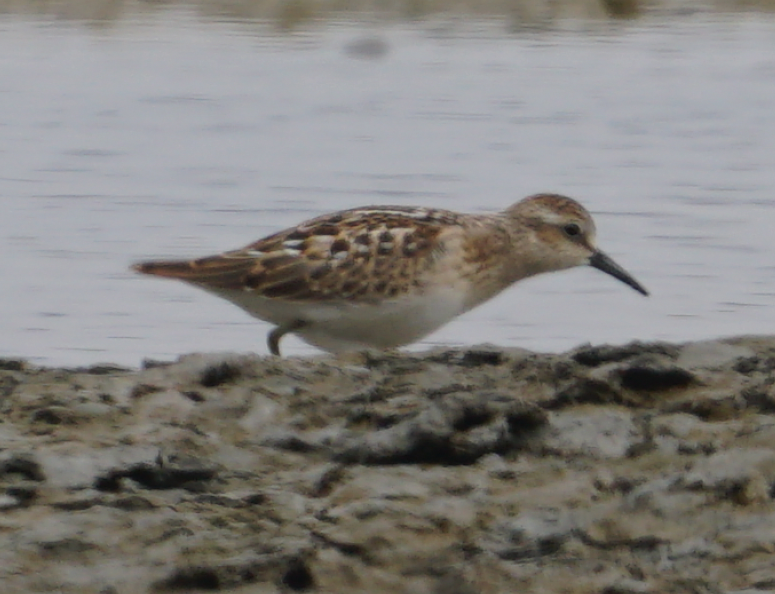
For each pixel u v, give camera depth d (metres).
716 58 28.59
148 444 8.61
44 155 22.62
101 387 9.56
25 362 10.39
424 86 26.91
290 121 24.98
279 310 11.91
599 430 8.59
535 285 17.17
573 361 9.79
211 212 20.16
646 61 28.39
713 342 10.23
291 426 8.98
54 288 16.83
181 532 7.68
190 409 9.20
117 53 28.53
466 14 30.44
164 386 9.52
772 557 7.32
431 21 30.44
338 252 11.75
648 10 30.55
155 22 30.11
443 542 7.59
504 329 15.84
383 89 26.70
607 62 28.30
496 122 24.89
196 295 16.56
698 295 17.06
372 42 29.12
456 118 25.19
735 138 23.88
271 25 30.12
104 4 30.25
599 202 20.66
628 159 22.72
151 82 26.84
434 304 11.97
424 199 21.03
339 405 9.25
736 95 26.34
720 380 9.38
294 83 27.00
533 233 12.70
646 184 21.44
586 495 7.90
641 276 17.62
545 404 9.11
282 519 7.82
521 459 8.38
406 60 28.36
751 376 9.50
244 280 11.85
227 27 30.03
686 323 16.20
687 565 7.32
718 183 21.45
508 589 7.27
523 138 24.02
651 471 8.14
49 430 8.92
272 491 8.09
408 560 7.48
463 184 21.72
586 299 16.81
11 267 17.50
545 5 30.55
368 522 7.72
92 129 24.12
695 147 23.50
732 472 7.89
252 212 20.28
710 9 30.83
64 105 25.42
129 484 8.21
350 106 25.84
